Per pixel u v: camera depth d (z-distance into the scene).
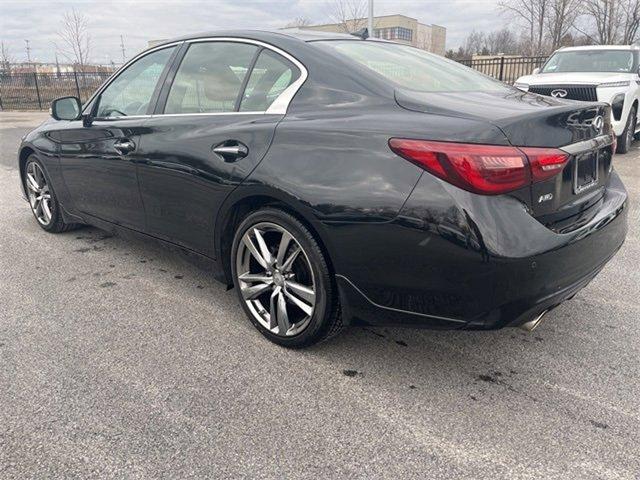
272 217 2.78
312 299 2.74
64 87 23.94
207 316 3.36
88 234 4.98
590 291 3.72
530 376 2.72
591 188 2.74
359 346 3.00
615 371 2.75
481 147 2.19
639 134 10.95
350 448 2.21
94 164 3.94
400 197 2.29
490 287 2.21
